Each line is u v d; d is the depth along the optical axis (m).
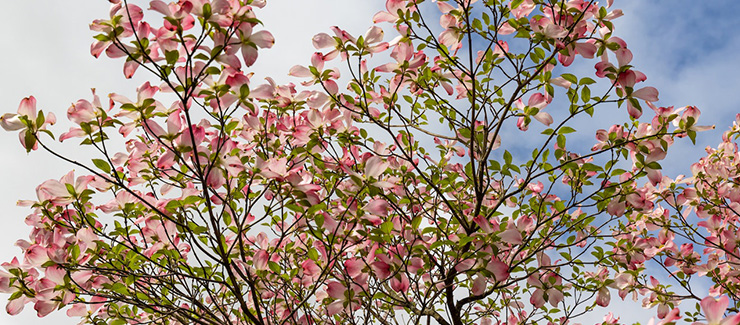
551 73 2.69
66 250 2.60
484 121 3.06
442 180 3.22
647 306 3.74
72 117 2.06
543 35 2.46
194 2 1.78
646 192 3.79
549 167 2.82
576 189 2.99
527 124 2.82
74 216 2.87
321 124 2.80
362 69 2.81
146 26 1.88
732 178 3.95
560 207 2.92
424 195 3.37
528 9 2.80
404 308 3.43
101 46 1.87
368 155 2.91
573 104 2.61
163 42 1.97
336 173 2.75
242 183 2.67
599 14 2.51
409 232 2.88
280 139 3.07
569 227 3.07
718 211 3.89
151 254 2.79
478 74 2.85
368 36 2.48
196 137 2.13
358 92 2.82
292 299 3.21
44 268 2.42
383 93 2.94
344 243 2.51
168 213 2.63
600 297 3.17
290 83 2.83
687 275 3.87
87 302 2.60
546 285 2.90
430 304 2.79
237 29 1.87
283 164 2.28
